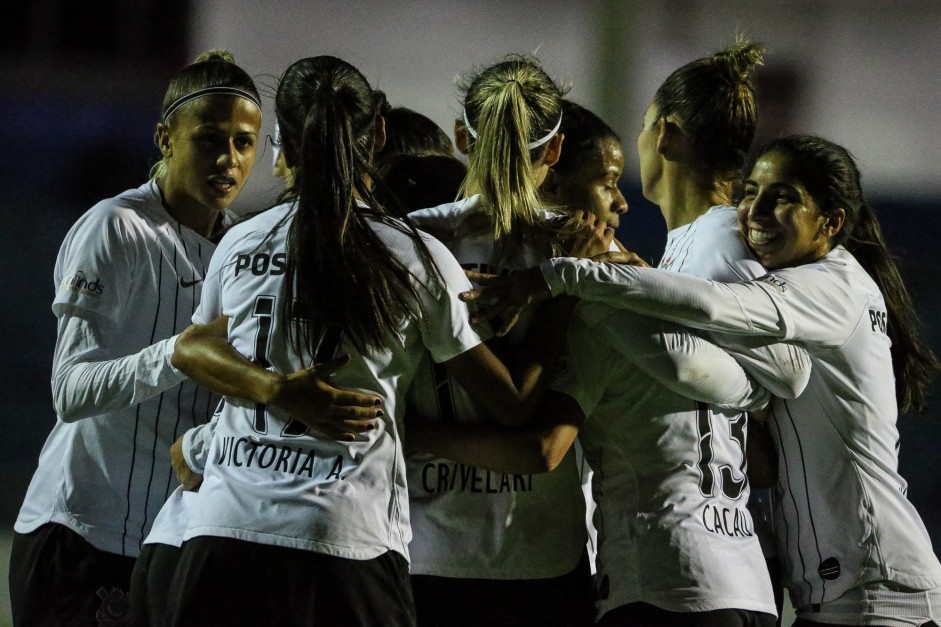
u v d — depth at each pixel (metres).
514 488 9.55
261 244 8.95
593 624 9.87
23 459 25.98
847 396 10.25
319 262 8.53
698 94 11.16
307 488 8.36
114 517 10.88
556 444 9.17
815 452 10.31
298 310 8.59
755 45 11.45
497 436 9.18
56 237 37.38
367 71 45.16
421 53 45.38
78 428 10.91
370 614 8.35
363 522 8.40
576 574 9.81
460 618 9.45
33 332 32.09
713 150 11.20
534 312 9.59
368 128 9.20
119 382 9.91
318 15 44.66
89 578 10.80
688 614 8.96
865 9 47.50
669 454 9.38
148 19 42.91
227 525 8.34
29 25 42.06
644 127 11.88
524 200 9.73
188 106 11.06
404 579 8.65
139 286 10.95
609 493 9.60
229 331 8.95
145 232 11.03
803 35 47.38
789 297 9.77
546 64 46.31
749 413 10.50
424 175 12.35
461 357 8.95
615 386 9.56
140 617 9.67
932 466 26.52
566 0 46.00
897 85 47.38
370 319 8.52
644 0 46.28
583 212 10.30
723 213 10.63
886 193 45.38
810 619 10.41
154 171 11.88
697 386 9.31
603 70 46.16
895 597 10.13
